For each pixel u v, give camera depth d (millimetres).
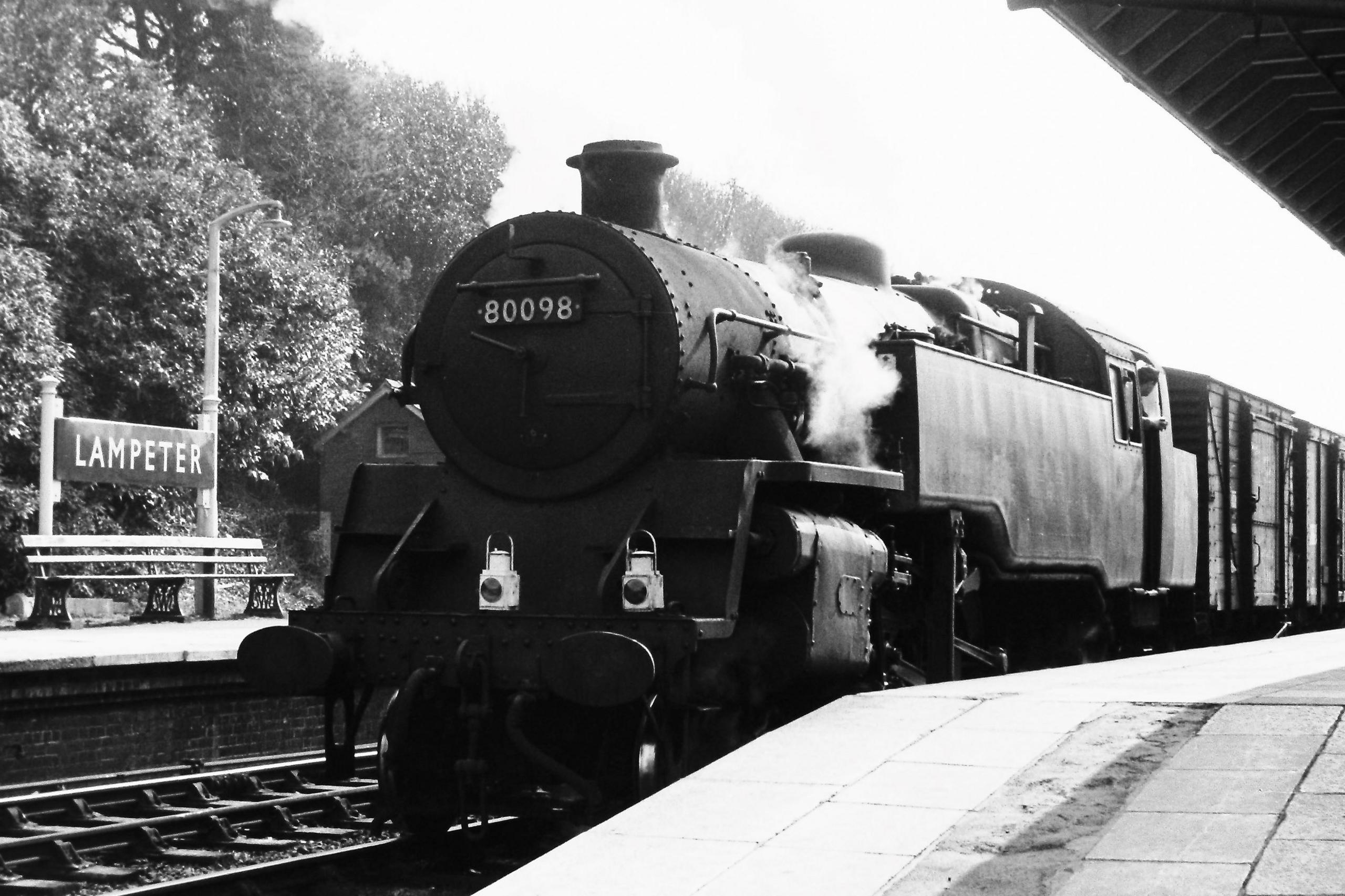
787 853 4910
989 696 7137
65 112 25344
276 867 7430
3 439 22562
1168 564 13969
